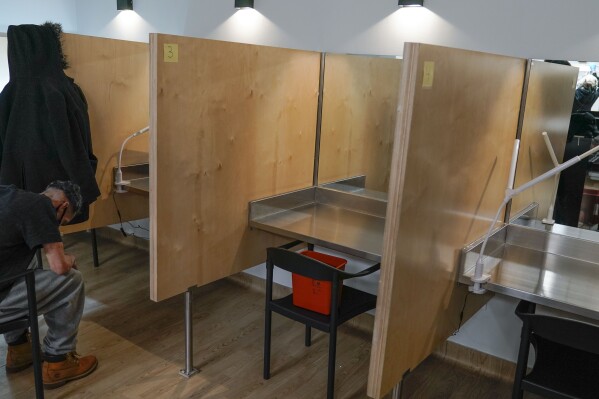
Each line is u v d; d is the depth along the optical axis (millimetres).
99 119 3189
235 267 2736
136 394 2449
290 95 2820
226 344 2928
